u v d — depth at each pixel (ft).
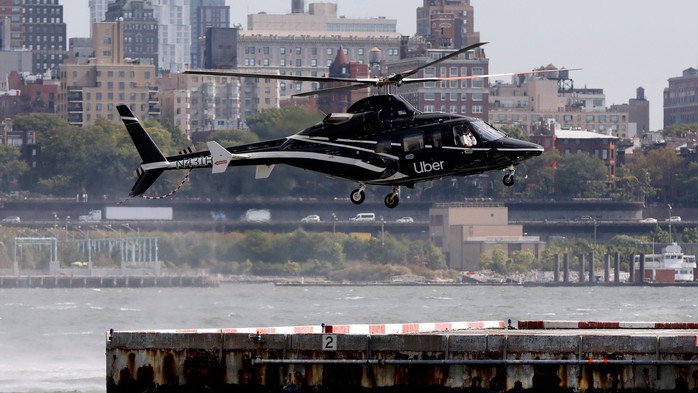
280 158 638.94
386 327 583.99
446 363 513.04
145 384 528.22
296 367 520.83
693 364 499.51
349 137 628.28
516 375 510.58
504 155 621.31
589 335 510.58
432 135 622.13
